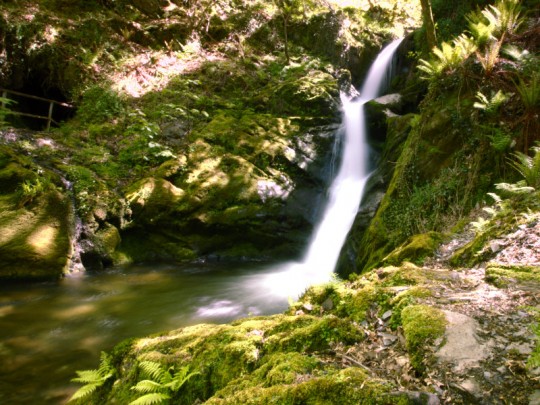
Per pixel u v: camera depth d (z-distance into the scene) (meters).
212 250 10.64
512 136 6.91
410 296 3.48
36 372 5.07
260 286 8.67
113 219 9.73
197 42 15.77
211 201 10.66
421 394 2.29
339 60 17.36
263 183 11.30
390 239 7.66
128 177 10.64
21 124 12.84
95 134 11.39
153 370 3.45
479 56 7.59
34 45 12.43
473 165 7.26
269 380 2.79
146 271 9.43
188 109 12.81
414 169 8.24
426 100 8.86
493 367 2.54
